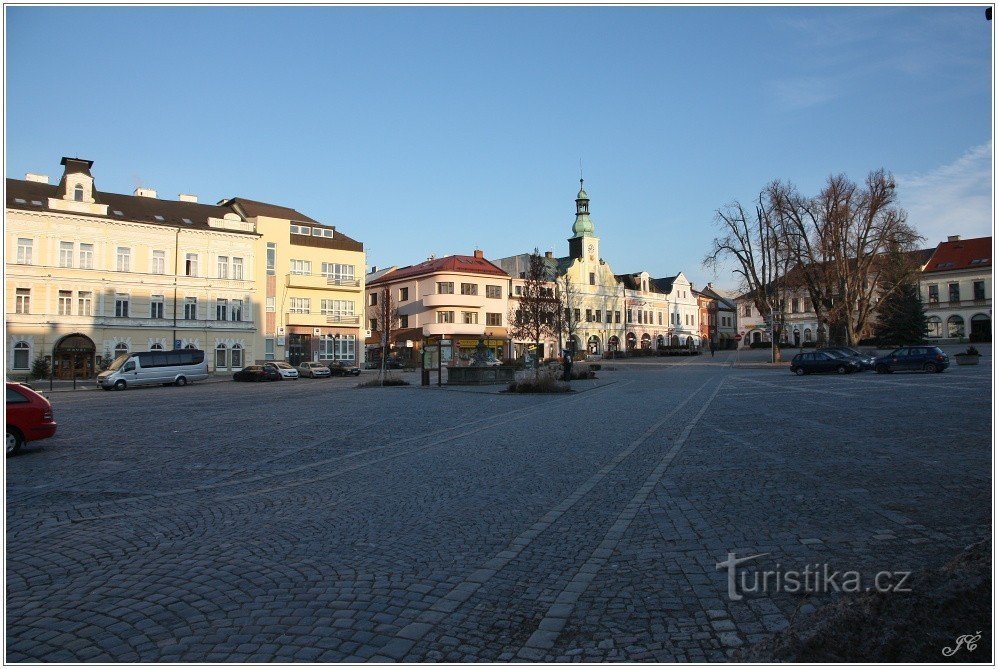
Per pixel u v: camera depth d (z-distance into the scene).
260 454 12.42
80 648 4.20
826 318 52.16
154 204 56.88
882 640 3.70
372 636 4.34
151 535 6.84
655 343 97.19
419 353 70.88
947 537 6.09
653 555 5.93
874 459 10.13
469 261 75.56
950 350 60.91
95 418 19.86
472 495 8.58
